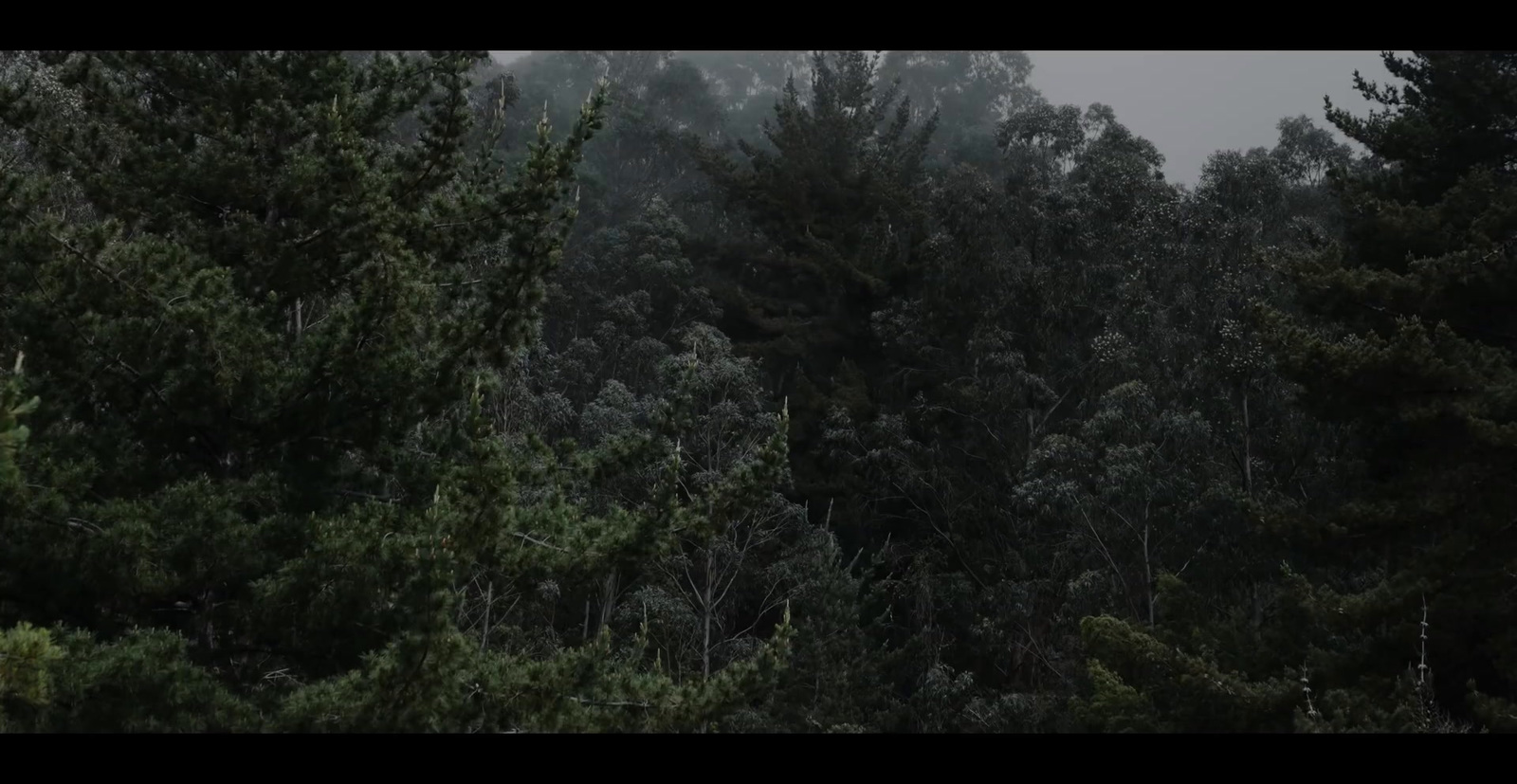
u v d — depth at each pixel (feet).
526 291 33.22
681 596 88.79
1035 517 96.17
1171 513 82.53
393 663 25.00
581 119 33.63
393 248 31.22
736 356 125.70
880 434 114.11
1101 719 60.34
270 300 31.55
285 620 29.01
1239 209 112.68
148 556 27.43
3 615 27.30
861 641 87.81
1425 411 53.47
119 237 30.35
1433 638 51.60
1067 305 116.16
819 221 141.18
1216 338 90.89
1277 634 63.05
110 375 29.45
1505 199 58.80
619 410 96.02
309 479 31.19
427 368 32.12
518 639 74.49
